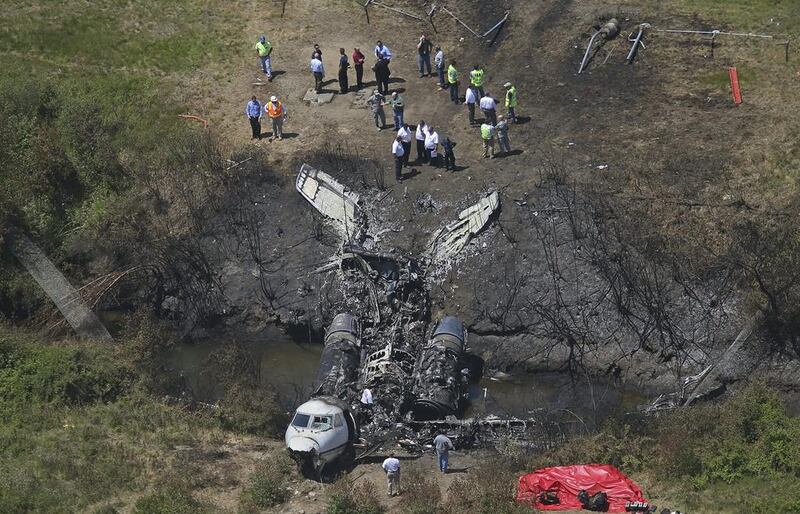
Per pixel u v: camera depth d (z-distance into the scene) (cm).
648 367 12019
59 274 13738
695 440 10344
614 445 10450
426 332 12562
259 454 11019
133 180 14712
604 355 12162
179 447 11038
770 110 14350
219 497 10156
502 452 10625
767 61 15212
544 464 10275
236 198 14100
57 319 13288
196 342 13300
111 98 15888
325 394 11375
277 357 12950
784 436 10075
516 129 14625
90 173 14775
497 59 16062
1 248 13800
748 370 11669
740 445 10138
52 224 14275
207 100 15938
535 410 11600
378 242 13388
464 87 15650
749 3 16350
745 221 12625
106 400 11931
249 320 13312
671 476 9988
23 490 9969
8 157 14725
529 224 13062
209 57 16750
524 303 12562
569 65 15712
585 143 14150
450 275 12938
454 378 11531
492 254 12950
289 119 15412
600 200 13062
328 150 14588
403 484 10019
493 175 13788
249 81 16288
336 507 9594
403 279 12731
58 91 15762
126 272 13500
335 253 13400
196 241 13850
